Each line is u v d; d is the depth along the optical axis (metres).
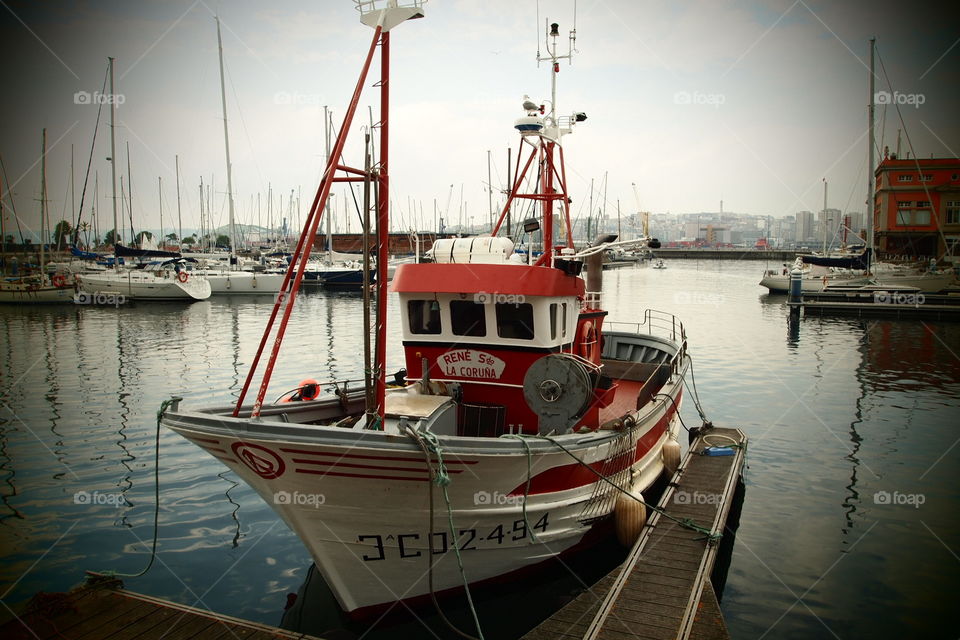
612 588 7.48
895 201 51.62
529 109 11.33
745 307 42.91
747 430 15.77
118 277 44.59
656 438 11.39
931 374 22.06
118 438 14.60
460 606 8.12
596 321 11.78
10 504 11.09
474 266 9.00
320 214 6.84
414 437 6.54
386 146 7.16
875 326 34.19
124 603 7.23
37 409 16.92
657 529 9.02
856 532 10.25
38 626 6.74
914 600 8.30
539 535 8.28
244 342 28.08
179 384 19.86
